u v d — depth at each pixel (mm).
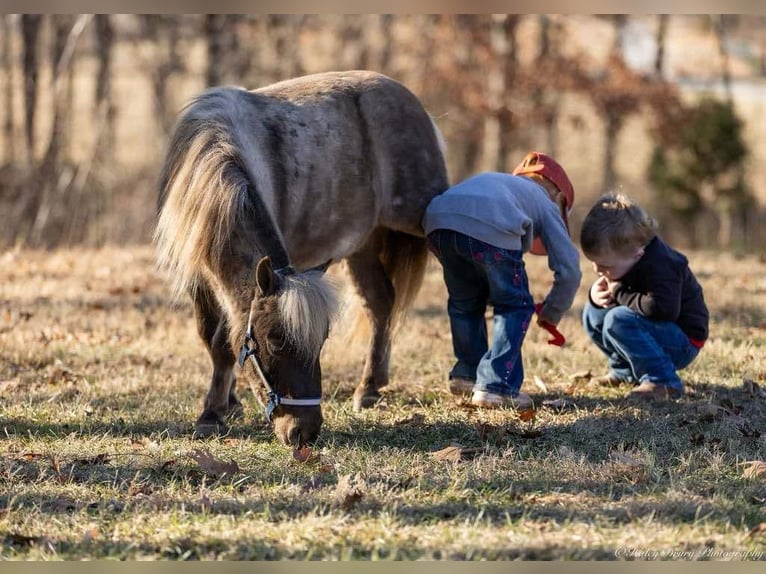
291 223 9719
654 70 44875
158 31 41938
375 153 10555
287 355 7945
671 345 10383
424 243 11305
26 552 6402
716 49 59812
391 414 10039
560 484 7762
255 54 38719
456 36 40562
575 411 9977
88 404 10391
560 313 9914
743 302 16297
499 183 9922
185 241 8523
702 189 42500
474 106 39750
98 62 37250
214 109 9109
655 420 9508
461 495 7469
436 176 10883
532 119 40625
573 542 6445
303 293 7730
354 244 10492
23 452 8688
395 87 10898
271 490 7668
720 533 6621
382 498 7383
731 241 39906
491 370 9898
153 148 41062
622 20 44625
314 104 10102
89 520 7000
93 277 18750
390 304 11062
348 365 12352
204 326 9383
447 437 9250
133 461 8477
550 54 41812
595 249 10008
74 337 13836
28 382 11562
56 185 30109
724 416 9492
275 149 9461
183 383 11359
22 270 19406
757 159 46344
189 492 7641
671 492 7371
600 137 52375
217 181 8453
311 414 7996
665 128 41750
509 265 9766
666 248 10188
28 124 31297
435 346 13320
